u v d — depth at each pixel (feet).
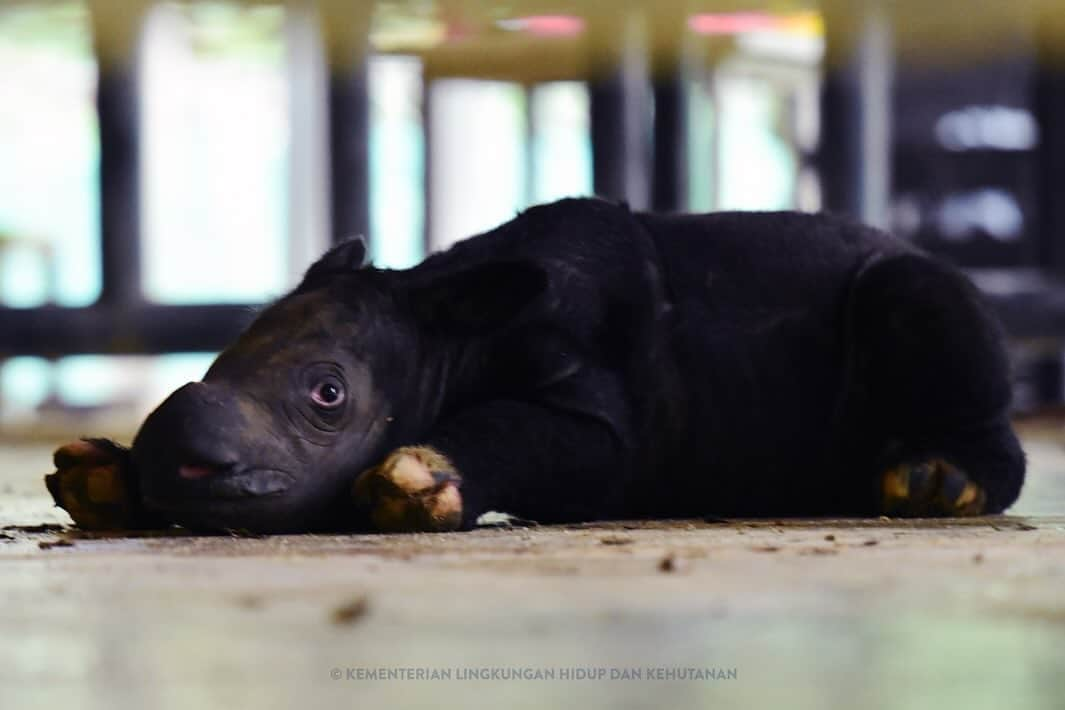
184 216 118.52
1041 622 16.24
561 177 90.07
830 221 31.09
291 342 25.50
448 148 88.02
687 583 18.89
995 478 29.63
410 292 27.17
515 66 77.25
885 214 73.41
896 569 20.22
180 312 70.23
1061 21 73.82
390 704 12.60
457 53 76.89
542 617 16.48
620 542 23.56
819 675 13.75
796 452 30.07
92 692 13.16
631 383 28.35
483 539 23.89
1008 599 17.66
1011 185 87.66
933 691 13.16
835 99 70.44
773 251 30.12
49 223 129.59
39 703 12.78
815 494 30.63
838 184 70.69
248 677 13.64
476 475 25.75
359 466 25.93
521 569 20.18
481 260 28.02
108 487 24.99
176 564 20.85
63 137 128.67
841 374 30.17
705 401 29.27
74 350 70.49
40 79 125.18
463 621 16.25
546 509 27.12
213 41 111.34
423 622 16.20
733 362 29.43
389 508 24.82
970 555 21.76
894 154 88.28
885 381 29.81
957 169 88.22
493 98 89.15
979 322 29.66
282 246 109.29
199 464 23.40
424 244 88.07
